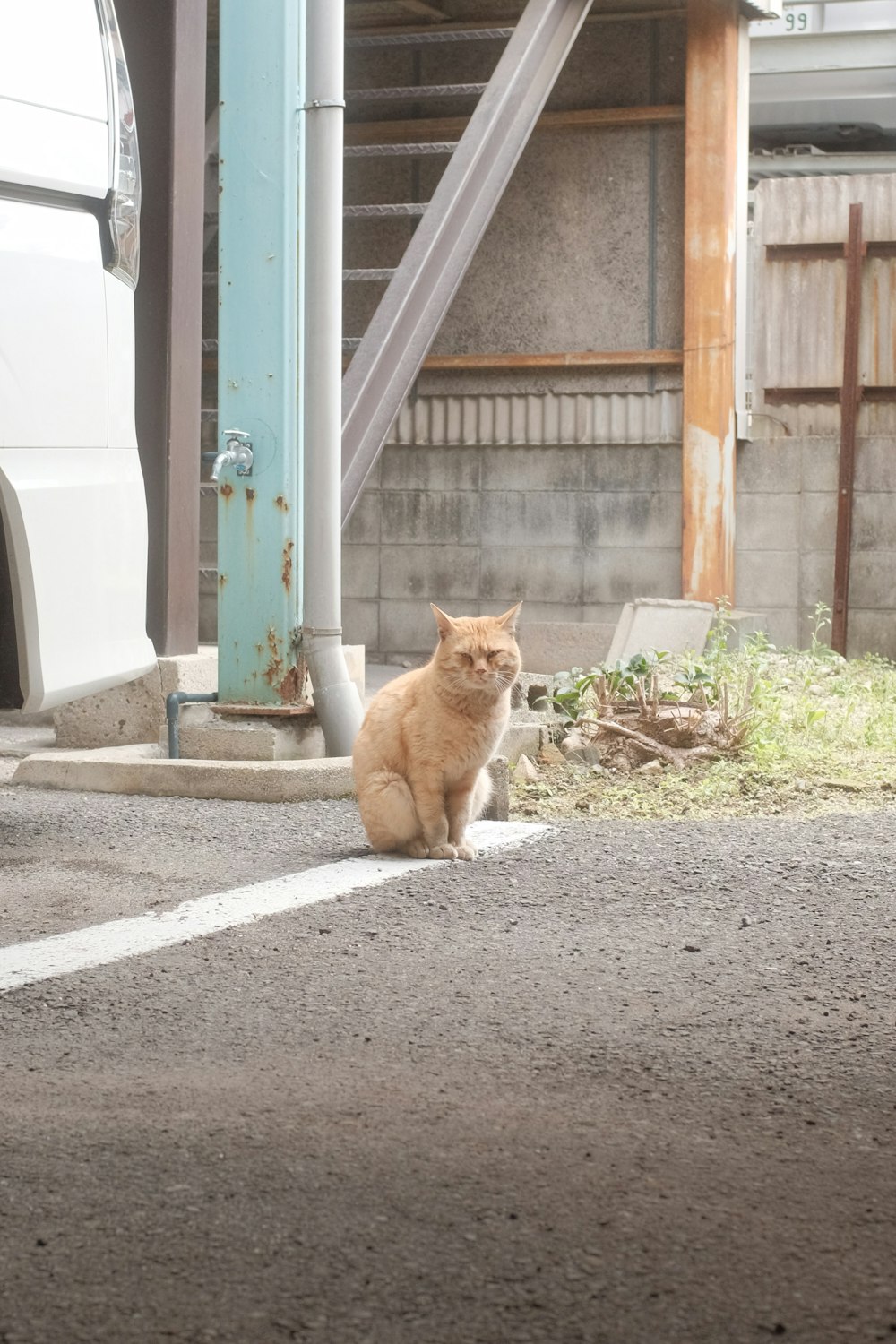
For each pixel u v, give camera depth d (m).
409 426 13.62
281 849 5.57
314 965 3.98
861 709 9.45
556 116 13.02
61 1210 2.46
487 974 3.92
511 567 13.50
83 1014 3.54
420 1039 3.36
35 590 4.70
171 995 3.70
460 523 13.59
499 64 10.84
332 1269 2.27
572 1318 2.13
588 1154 2.71
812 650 12.23
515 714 8.03
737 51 12.86
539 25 10.92
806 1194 2.55
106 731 8.05
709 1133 2.82
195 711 7.57
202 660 8.03
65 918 4.50
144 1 7.89
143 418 8.02
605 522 13.27
